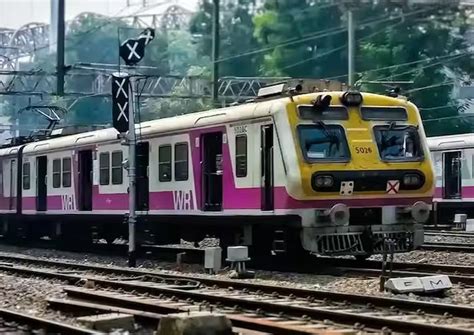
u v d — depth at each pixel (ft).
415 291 45.06
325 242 56.24
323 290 44.37
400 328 33.76
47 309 43.14
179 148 67.97
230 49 282.36
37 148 92.43
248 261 63.52
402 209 58.54
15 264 71.31
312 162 55.88
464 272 54.90
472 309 36.27
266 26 255.29
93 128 89.51
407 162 59.00
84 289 47.85
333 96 57.98
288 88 59.31
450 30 212.64
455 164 109.40
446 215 112.37
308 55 239.91
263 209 58.34
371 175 57.41
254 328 34.76
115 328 35.40
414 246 59.26
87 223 85.25
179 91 154.30
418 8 214.48
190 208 66.54
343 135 57.57
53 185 88.99
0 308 41.73
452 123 199.21
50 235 93.86
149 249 83.51
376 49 213.05
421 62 206.39
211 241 96.07
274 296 45.39
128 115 65.31
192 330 31.09
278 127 56.70
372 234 57.31
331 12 240.53
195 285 50.88
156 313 39.52
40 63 340.39
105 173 78.54
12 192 98.73
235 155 61.11
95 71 139.85
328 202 56.18
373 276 53.72
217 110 64.59
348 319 35.96
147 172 72.59
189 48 329.93
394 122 59.67
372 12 222.89
